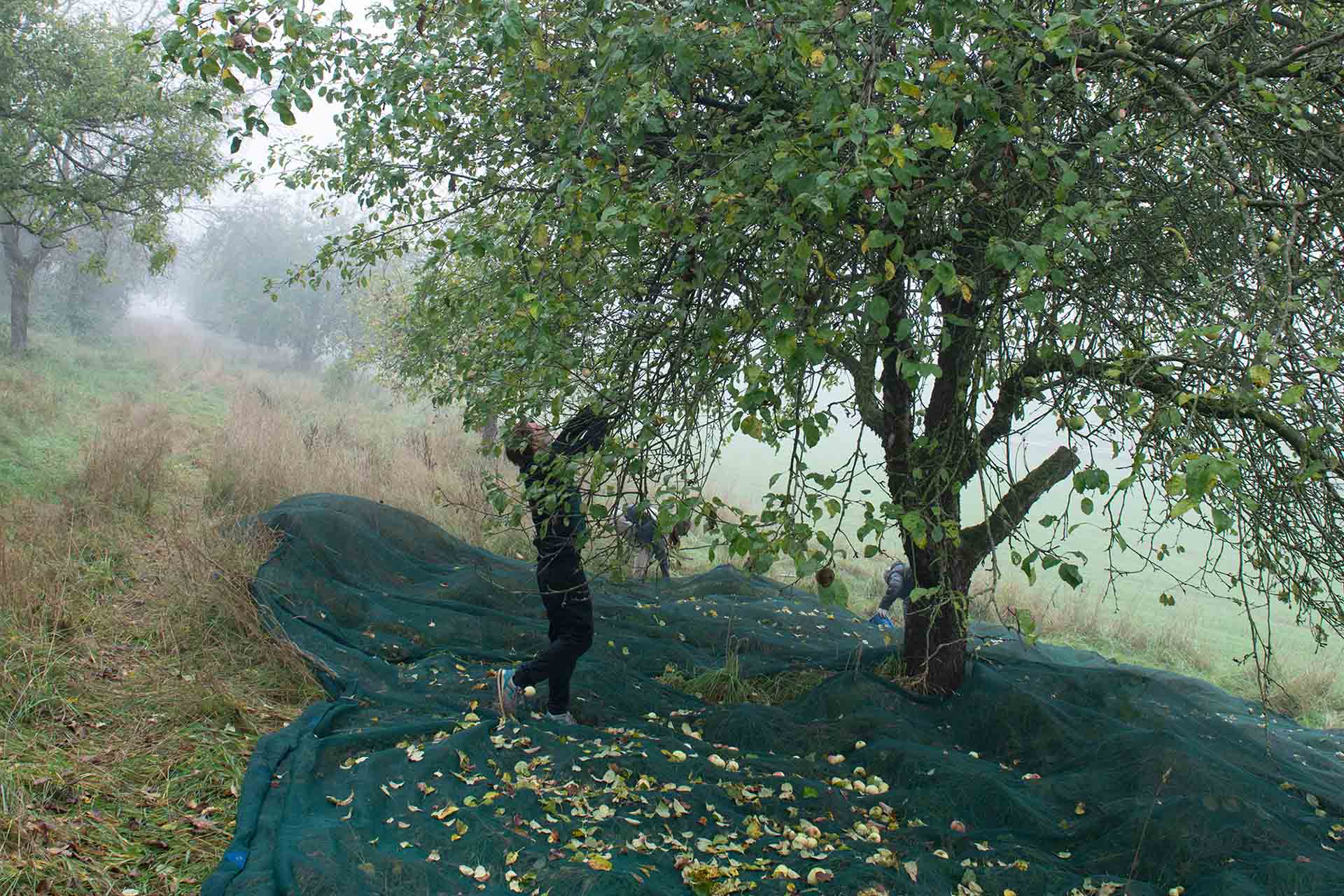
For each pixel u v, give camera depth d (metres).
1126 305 3.88
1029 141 3.21
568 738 4.55
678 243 3.69
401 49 3.86
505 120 3.95
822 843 3.73
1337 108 3.87
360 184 5.31
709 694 5.89
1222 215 3.68
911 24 3.24
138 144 11.43
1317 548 3.60
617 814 3.79
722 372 3.19
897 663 6.12
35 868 3.05
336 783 3.92
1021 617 2.97
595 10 3.38
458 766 4.07
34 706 4.32
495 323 4.30
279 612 5.99
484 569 7.51
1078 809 4.23
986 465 3.74
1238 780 4.32
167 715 4.56
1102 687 5.83
